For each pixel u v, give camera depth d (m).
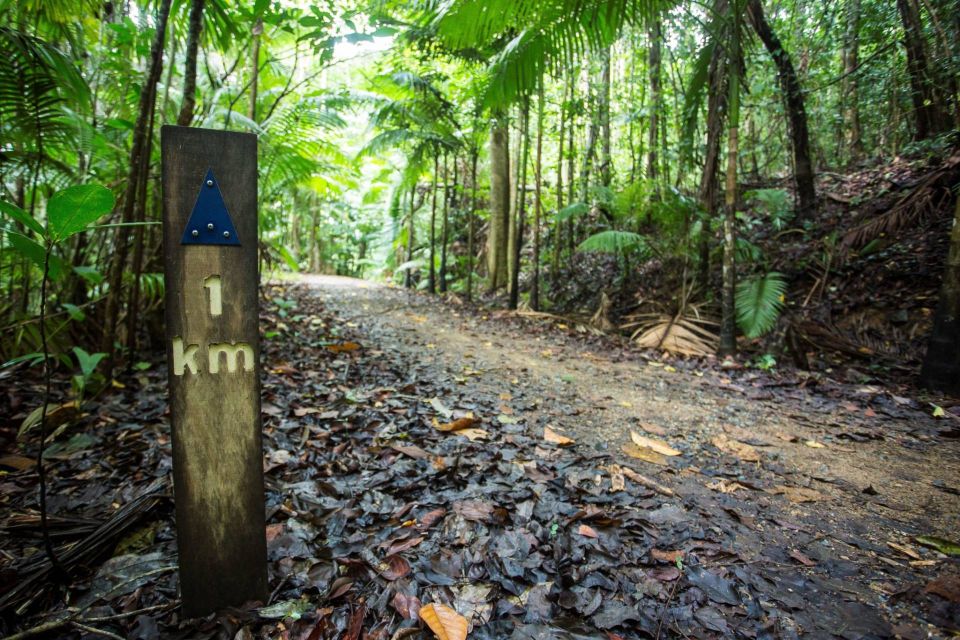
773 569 1.58
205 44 3.64
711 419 3.09
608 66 7.23
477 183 10.14
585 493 2.00
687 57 6.45
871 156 7.89
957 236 3.67
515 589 1.42
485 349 4.79
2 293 3.39
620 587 1.44
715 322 5.39
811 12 6.08
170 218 1.17
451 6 4.02
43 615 1.30
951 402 3.50
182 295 1.20
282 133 4.88
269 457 2.18
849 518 1.95
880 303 5.13
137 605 1.34
